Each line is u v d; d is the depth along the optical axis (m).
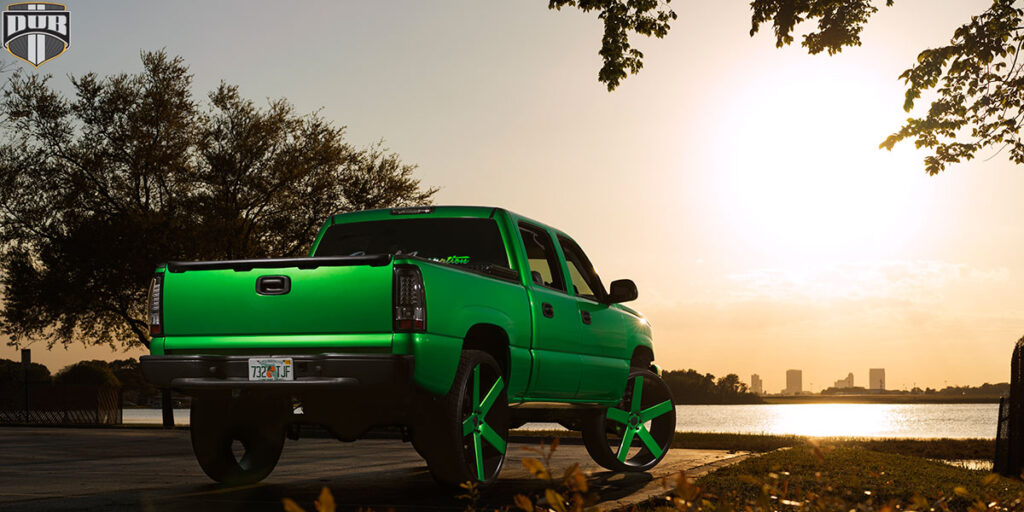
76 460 10.75
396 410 6.43
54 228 26.84
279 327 6.15
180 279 6.47
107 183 27.25
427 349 5.95
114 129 27.42
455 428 6.28
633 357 9.49
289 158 27.84
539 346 7.34
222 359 6.19
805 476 7.44
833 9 14.02
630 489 7.11
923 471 9.00
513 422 8.34
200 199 26.92
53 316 27.06
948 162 14.22
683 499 2.39
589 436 8.76
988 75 13.68
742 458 10.07
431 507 6.04
